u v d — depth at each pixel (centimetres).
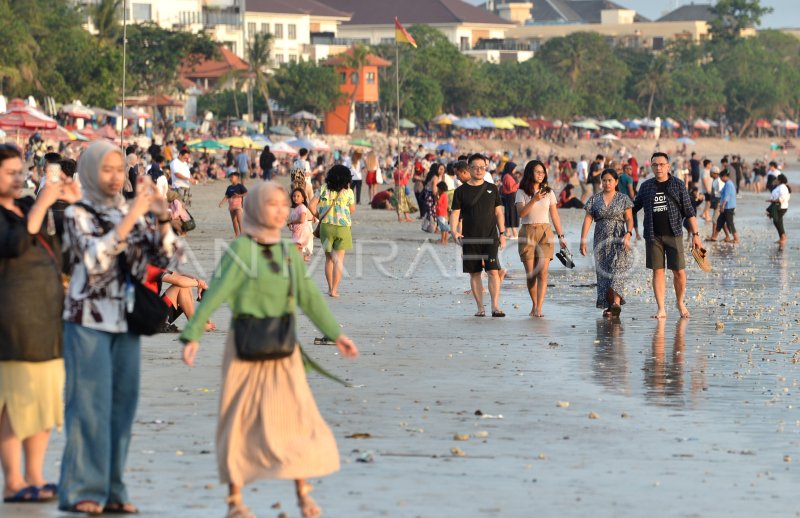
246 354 1738
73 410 1773
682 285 4269
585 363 3275
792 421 2547
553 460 2170
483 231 4241
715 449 2278
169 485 1959
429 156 11331
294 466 1723
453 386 2903
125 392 1809
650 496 1931
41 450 1889
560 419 2538
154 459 2130
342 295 4909
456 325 4031
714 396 2816
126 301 1788
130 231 1783
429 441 2309
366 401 2702
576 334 3844
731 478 2059
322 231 4806
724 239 8506
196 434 2328
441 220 7575
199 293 3938
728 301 4803
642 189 4238
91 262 1752
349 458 2164
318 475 1741
